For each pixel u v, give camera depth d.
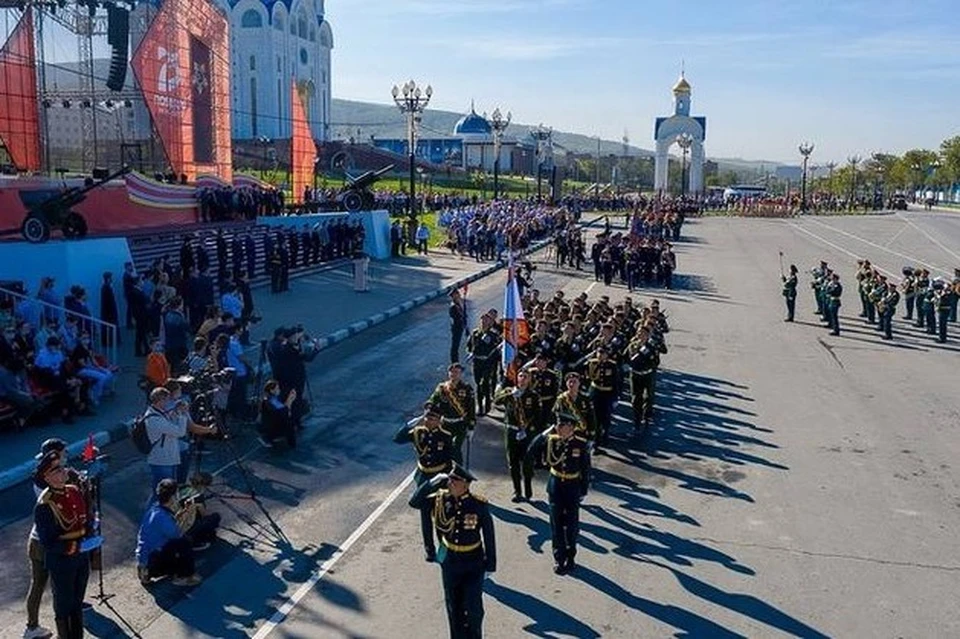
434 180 107.12
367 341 23.45
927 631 8.59
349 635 8.42
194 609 8.89
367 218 42.00
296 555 10.18
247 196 38.84
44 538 7.69
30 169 34.22
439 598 9.16
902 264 46.47
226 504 11.72
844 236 64.75
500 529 11.03
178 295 20.59
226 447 14.13
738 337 25.17
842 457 14.12
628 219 66.06
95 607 8.88
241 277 24.12
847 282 38.31
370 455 13.87
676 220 60.25
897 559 10.26
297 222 39.00
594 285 36.34
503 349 15.39
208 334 15.77
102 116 43.97
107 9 35.91
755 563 10.09
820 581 9.66
